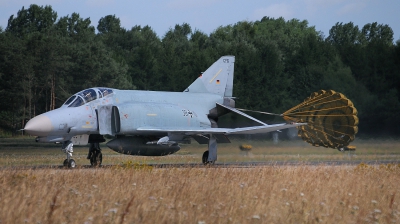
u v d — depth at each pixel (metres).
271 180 39.19
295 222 26.14
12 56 165.88
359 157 86.00
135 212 25.17
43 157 83.94
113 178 38.00
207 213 26.20
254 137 94.12
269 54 158.75
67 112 60.75
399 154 93.19
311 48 161.00
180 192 31.22
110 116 64.12
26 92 166.12
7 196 28.69
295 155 85.75
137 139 66.56
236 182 37.91
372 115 117.19
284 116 87.94
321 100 88.31
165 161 74.62
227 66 81.00
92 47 171.50
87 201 29.41
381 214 28.34
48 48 168.50
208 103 77.19
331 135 86.88
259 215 26.50
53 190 32.59
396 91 129.50
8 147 115.69
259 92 150.50
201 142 72.56
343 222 26.12
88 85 167.00
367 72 134.12
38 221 23.77
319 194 34.06
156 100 70.44
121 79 168.75
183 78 167.25
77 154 94.19
